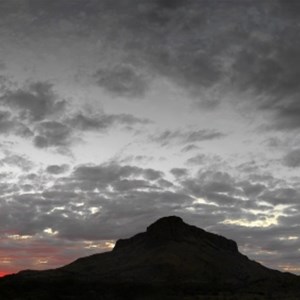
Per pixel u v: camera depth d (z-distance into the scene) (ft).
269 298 504.84
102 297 501.56
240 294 552.00
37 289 491.31
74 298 469.98
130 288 579.48
